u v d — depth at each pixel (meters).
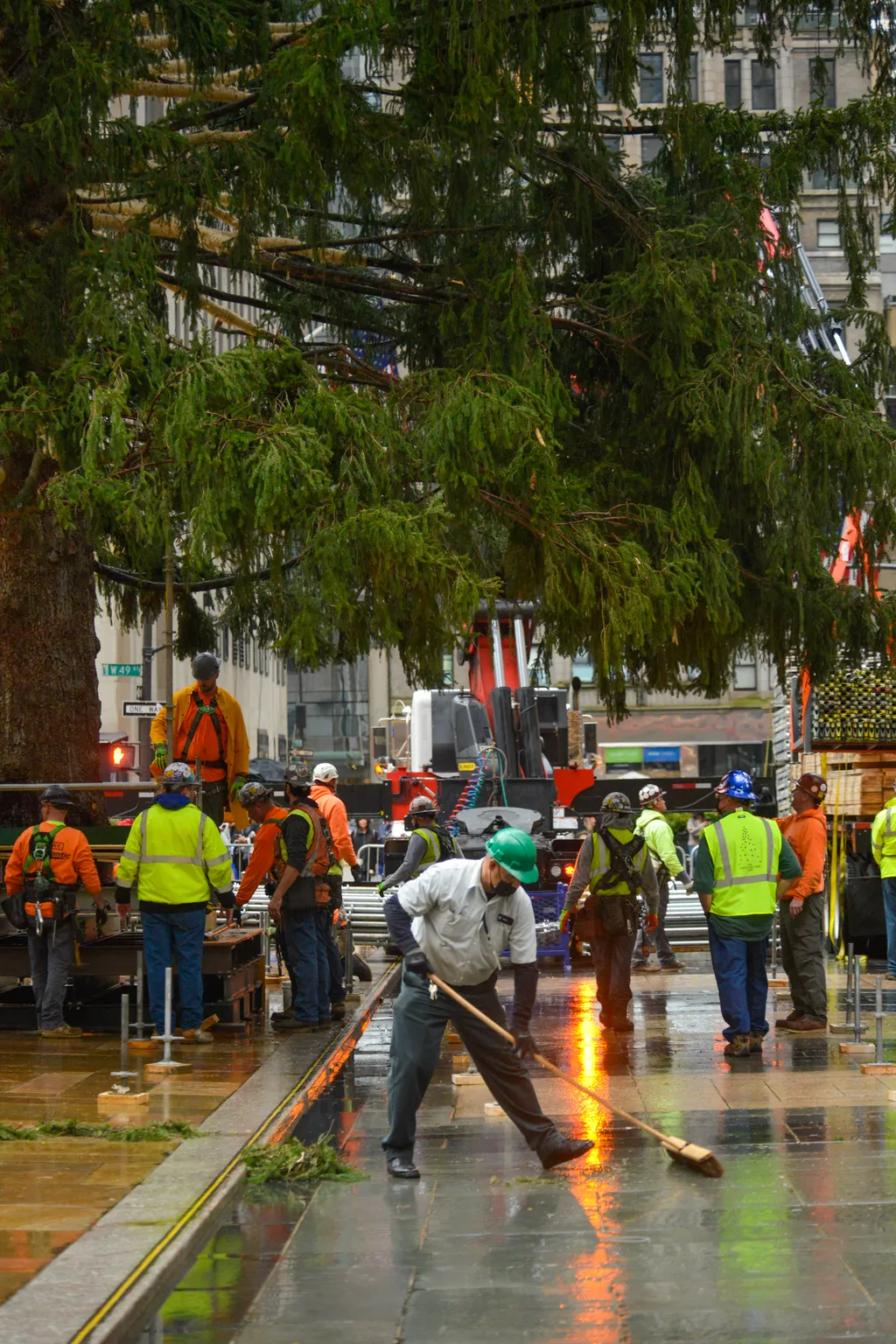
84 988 23.11
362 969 30.03
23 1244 10.54
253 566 21.81
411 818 22.16
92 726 24.61
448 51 21.92
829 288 93.69
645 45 24.45
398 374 27.05
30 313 20.66
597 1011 25.05
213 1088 17.34
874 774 33.09
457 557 20.27
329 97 21.08
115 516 20.39
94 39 21.16
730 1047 19.55
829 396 24.94
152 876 20.88
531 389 22.27
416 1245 11.01
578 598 21.94
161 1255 10.34
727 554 23.77
